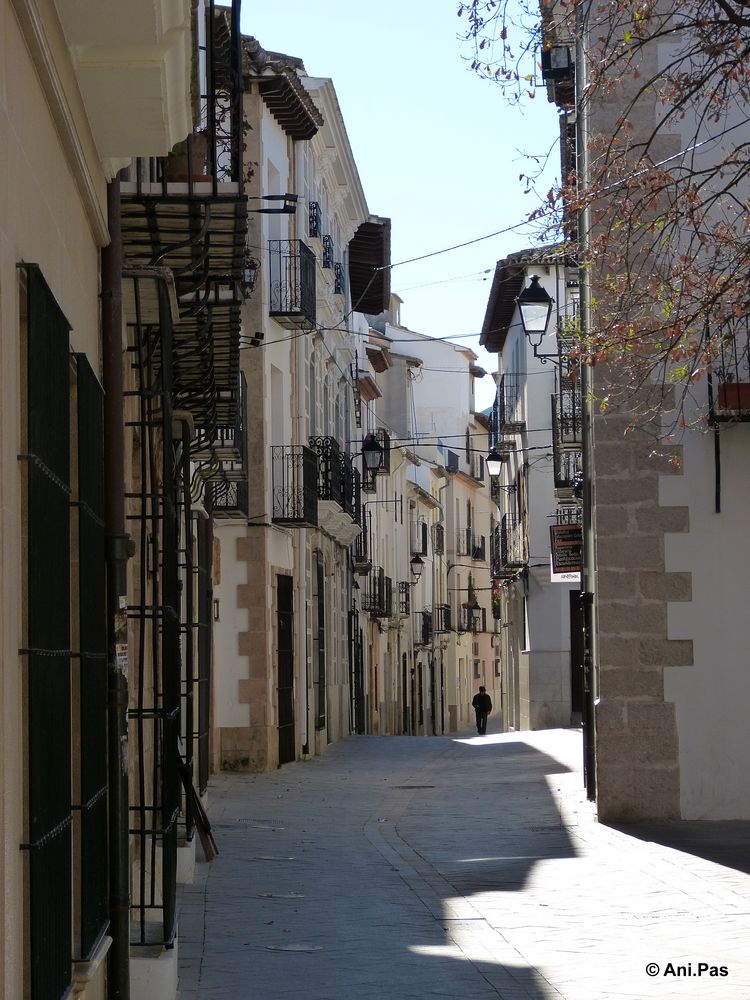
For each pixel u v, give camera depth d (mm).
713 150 17688
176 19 6828
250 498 28016
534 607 43594
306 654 32344
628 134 17625
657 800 17516
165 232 10352
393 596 59062
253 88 28141
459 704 77938
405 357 63875
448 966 9883
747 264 13703
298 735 31312
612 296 15594
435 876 14227
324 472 33250
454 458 78562
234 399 15156
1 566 4746
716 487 17562
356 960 10109
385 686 56969
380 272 45781
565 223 14305
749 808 17422
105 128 7617
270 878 13977
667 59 17594
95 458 7211
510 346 50031
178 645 10414
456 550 78500
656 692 17547
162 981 8609
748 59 13414
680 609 17547
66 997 5836
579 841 16406
